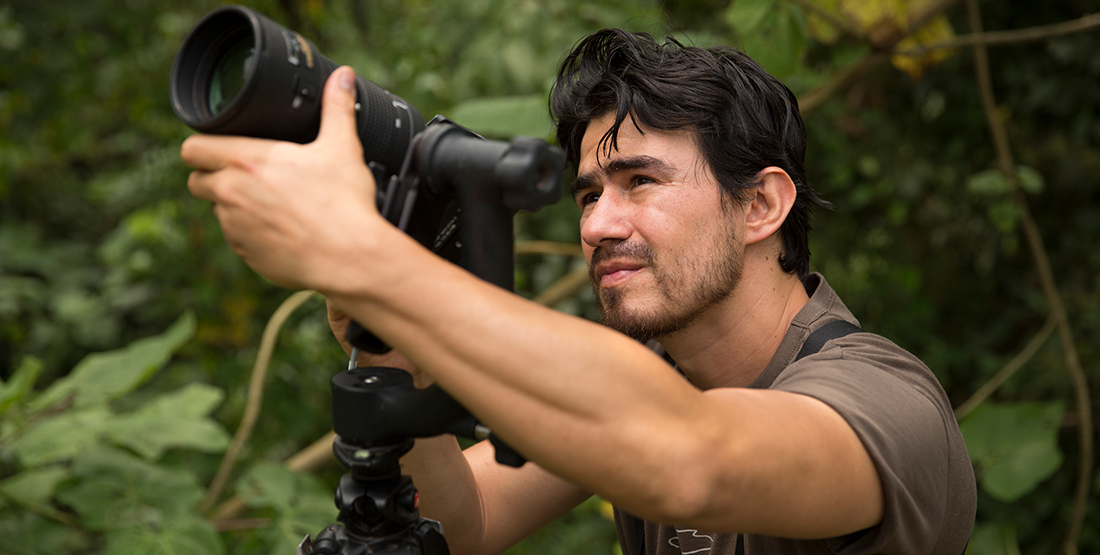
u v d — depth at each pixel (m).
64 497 1.82
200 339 3.54
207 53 0.77
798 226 1.13
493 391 0.65
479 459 1.27
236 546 2.34
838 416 0.81
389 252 0.64
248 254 0.67
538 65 2.68
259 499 1.93
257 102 0.70
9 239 4.73
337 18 4.09
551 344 0.64
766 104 1.09
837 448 0.77
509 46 2.69
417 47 3.07
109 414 2.02
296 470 2.27
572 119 1.13
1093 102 3.37
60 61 3.37
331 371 3.25
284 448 3.38
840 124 3.54
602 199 1.05
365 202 0.66
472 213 0.76
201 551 1.79
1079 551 3.17
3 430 1.97
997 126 2.78
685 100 1.01
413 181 0.77
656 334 1.04
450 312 0.64
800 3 2.09
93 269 4.97
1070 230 3.60
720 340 1.11
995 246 3.72
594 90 1.07
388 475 0.85
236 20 0.75
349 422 0.80
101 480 1.87
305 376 3.18
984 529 2.43
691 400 0.68
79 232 5.32
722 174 1.04
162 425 1.98
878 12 2.20
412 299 0.64
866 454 0.80
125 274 4.21
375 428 0.80
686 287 1.02
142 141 4.94
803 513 0.74
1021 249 3.68
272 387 2.98
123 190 4.32
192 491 1.91
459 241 0.86
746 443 0.69
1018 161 3.58
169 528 1.81
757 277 1.10
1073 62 3.35
